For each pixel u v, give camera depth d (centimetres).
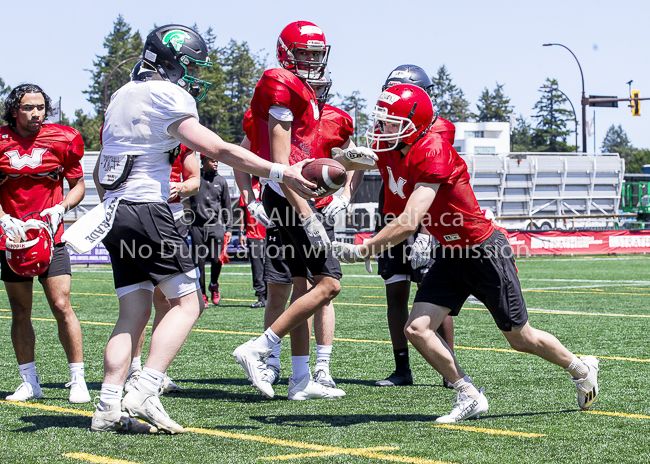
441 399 1119
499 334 1822
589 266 4691
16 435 877
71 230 870
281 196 1084
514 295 956
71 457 775
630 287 3209
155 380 879
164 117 884
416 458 765
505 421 954
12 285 1098
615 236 6050
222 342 1720
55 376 1305
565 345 1623
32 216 1096
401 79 1267
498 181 8088
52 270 1089
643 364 1386
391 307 1265
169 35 928
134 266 919
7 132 1105
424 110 929
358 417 991
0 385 1223
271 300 1255
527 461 756
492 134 16812
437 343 957
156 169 903
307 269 1155
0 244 1078
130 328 916
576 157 8488
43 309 2461
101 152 920
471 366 1385
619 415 985
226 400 1119
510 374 1305
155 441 847
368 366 1425
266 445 826
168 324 895
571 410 1021
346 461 753
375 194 7056
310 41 1102
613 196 8700
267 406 1071
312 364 1448
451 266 959
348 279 3903
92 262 5231
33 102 1091
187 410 1041
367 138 962
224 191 2548
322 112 1167
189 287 912
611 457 772
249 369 1022
